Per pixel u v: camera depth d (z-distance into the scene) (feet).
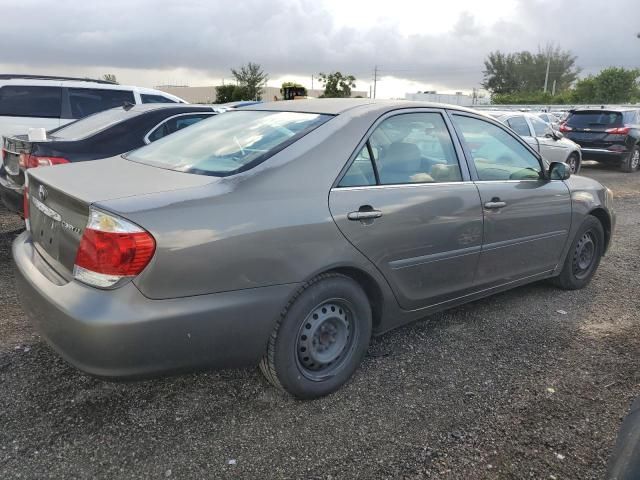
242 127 11.37
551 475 8.18
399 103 11.73
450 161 12.14
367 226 10.09
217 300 8.43
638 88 186.50
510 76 256.73
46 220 9.55
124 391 10.07
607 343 12.71
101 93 29.14
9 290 14.60
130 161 11.19
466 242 12.06
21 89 27.27
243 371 10.94
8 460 8.13
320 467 8.25
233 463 8.28
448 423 9.41
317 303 9.63
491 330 13.26
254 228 8.70
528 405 10.00
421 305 11.69
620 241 23.00
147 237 7.82
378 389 10.46
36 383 10.16
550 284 16.61
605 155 49.44
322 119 10.62
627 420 7.07
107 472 7.99
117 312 7.73
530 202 13.64
